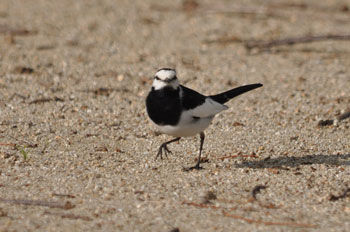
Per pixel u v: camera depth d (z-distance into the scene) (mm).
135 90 16578
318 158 11656
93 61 19359
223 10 27281
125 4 28953
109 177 10383
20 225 8195
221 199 9500
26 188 9734
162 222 8461
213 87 17078
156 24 25328
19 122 13375
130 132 13156
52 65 18547
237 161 11484
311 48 22125
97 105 15062
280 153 11953
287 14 27266
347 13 27672
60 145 12094
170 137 12852
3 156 11203
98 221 8438
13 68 17781
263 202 9430
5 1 27859
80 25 24406
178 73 18438
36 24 23953
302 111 14961
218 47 21938
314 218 8797
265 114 14672
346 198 9688
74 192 9602
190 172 10789
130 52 20812
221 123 13906
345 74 18562
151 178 10406
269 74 18562
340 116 14258
